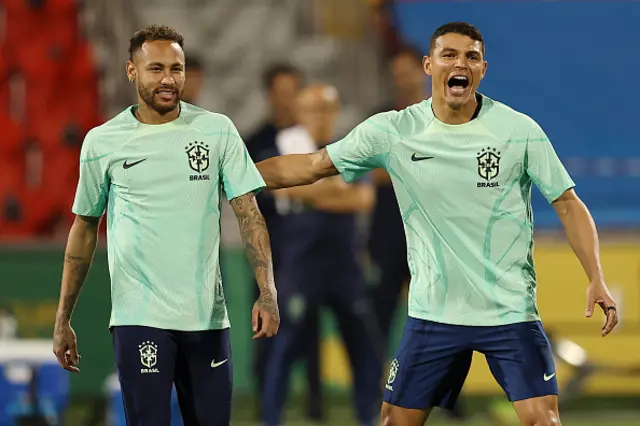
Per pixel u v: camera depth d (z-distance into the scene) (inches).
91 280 1263.5
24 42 1640.0
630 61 1882.4
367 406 1078.4
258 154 1135.0
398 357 693.9
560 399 1258.6
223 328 660.1
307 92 1092.5
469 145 666.8
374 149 684.7
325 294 1074.7
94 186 663.8
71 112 1620.3
